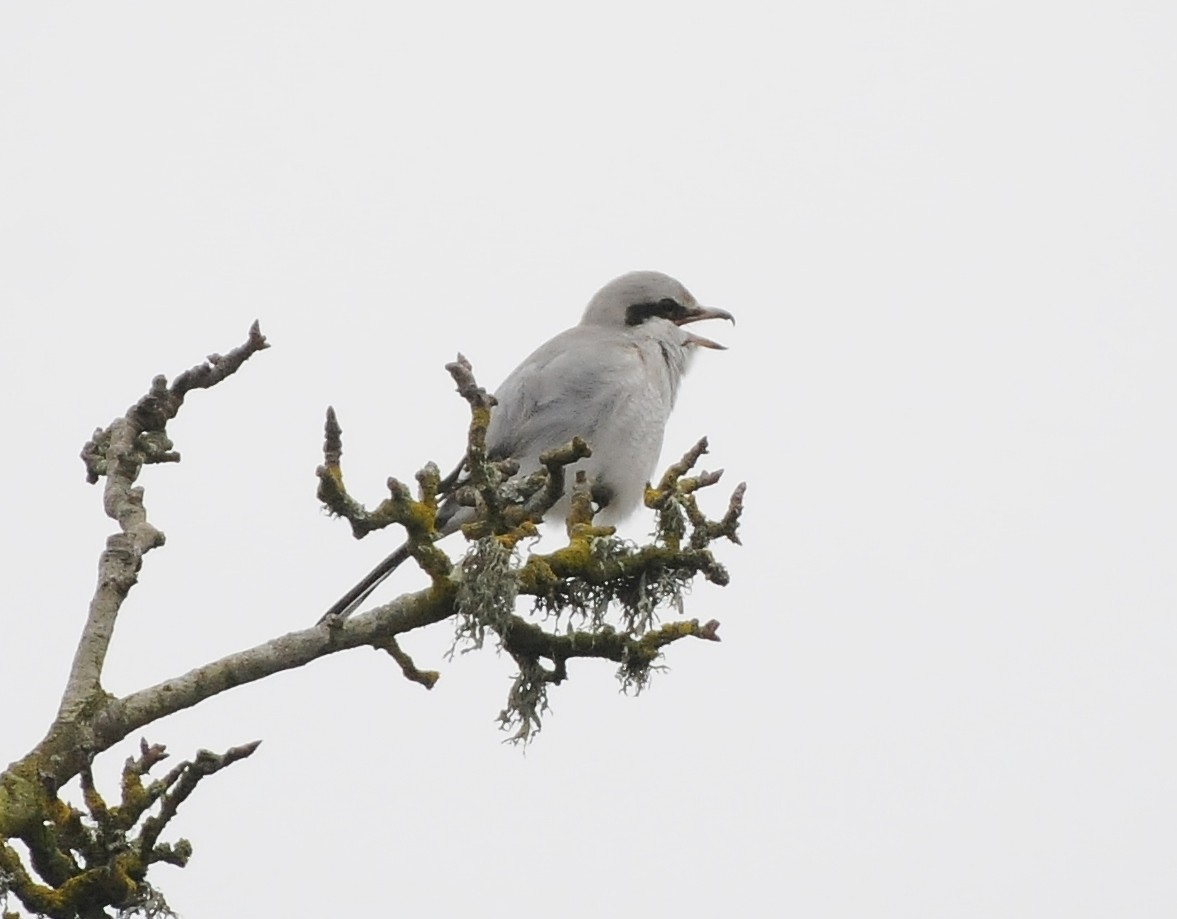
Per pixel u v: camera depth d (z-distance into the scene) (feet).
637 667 31.04
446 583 29.45
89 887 25.94
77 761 26.76
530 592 30.73
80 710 27.27
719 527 31.94
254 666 28.43
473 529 29.99
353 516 28.43
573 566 31.27
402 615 29.45
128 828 26.35
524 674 30.99
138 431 31.76
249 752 26.84
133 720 27.35
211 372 31.76
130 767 26.71
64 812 26.25
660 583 31.73
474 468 29.55
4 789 26.12
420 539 29.07
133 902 26.21
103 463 31.99
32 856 26.12
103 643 28.43
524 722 30.81
